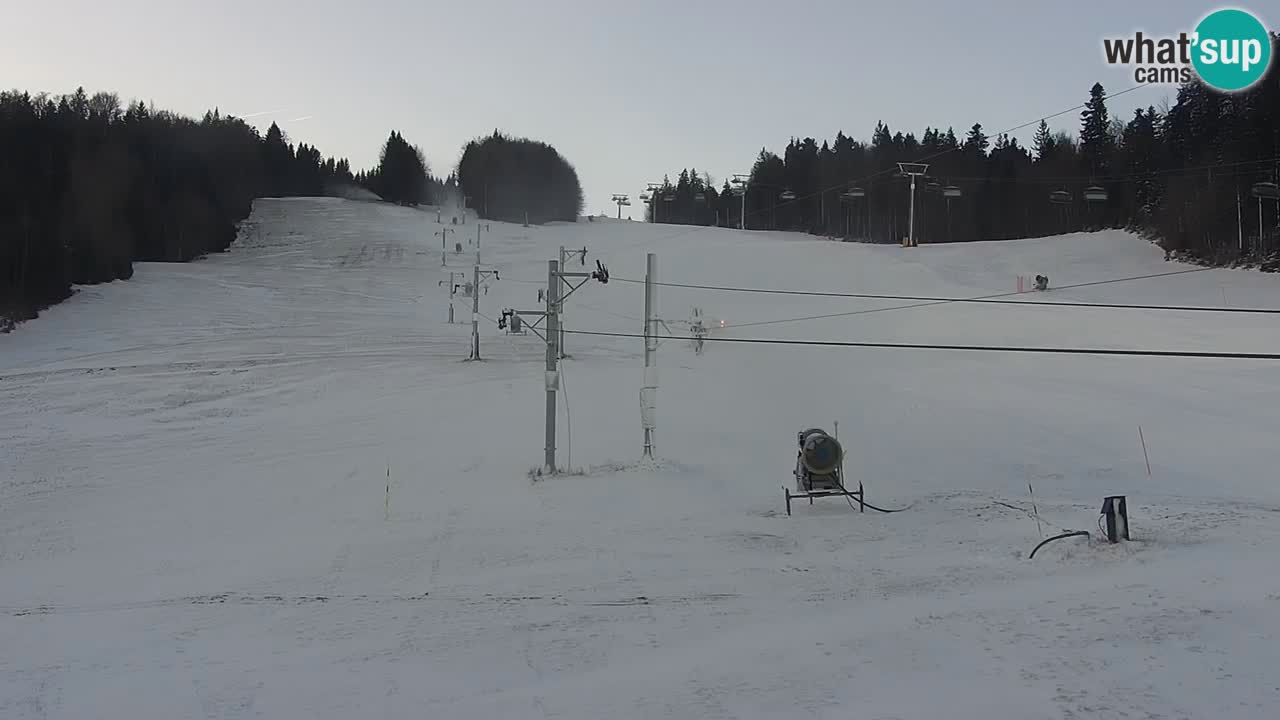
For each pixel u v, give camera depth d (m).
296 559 16.02
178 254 95.06
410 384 38.50
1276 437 25.78
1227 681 6.89
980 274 76.06
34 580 15.30
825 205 134.62
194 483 23.33
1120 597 9.68
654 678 7.88
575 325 62.22
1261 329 45.81
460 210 157.75
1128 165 99.75
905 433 29.55
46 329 52.91
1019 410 32.31
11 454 26.97
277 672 8.59
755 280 78.56
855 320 59.31
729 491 21.83
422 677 8.26
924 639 8.62
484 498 21.14
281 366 42.47
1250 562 11.05
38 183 73.12
